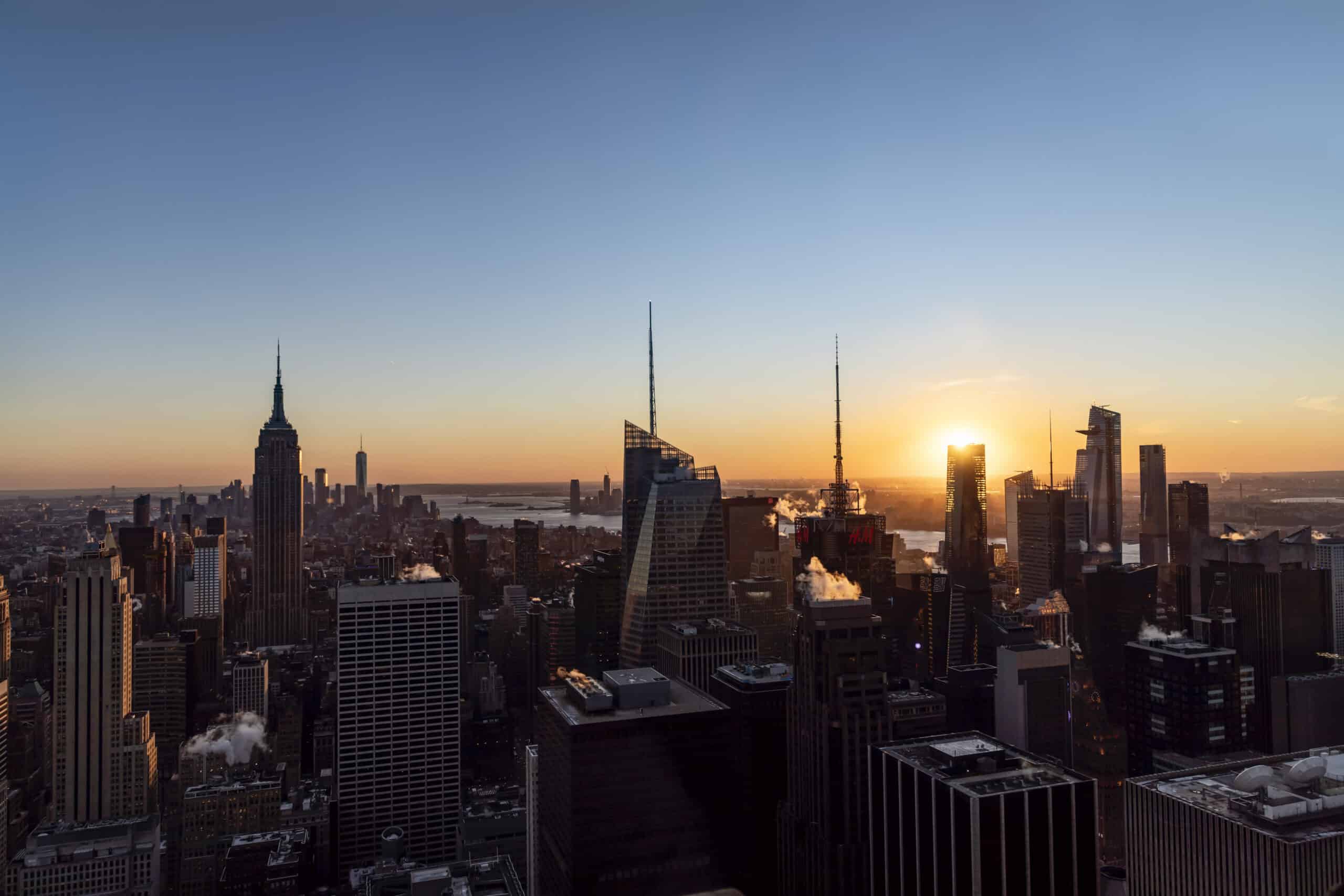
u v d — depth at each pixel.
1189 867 160.62
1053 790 152.12
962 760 162.12
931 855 159.75
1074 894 151.25
